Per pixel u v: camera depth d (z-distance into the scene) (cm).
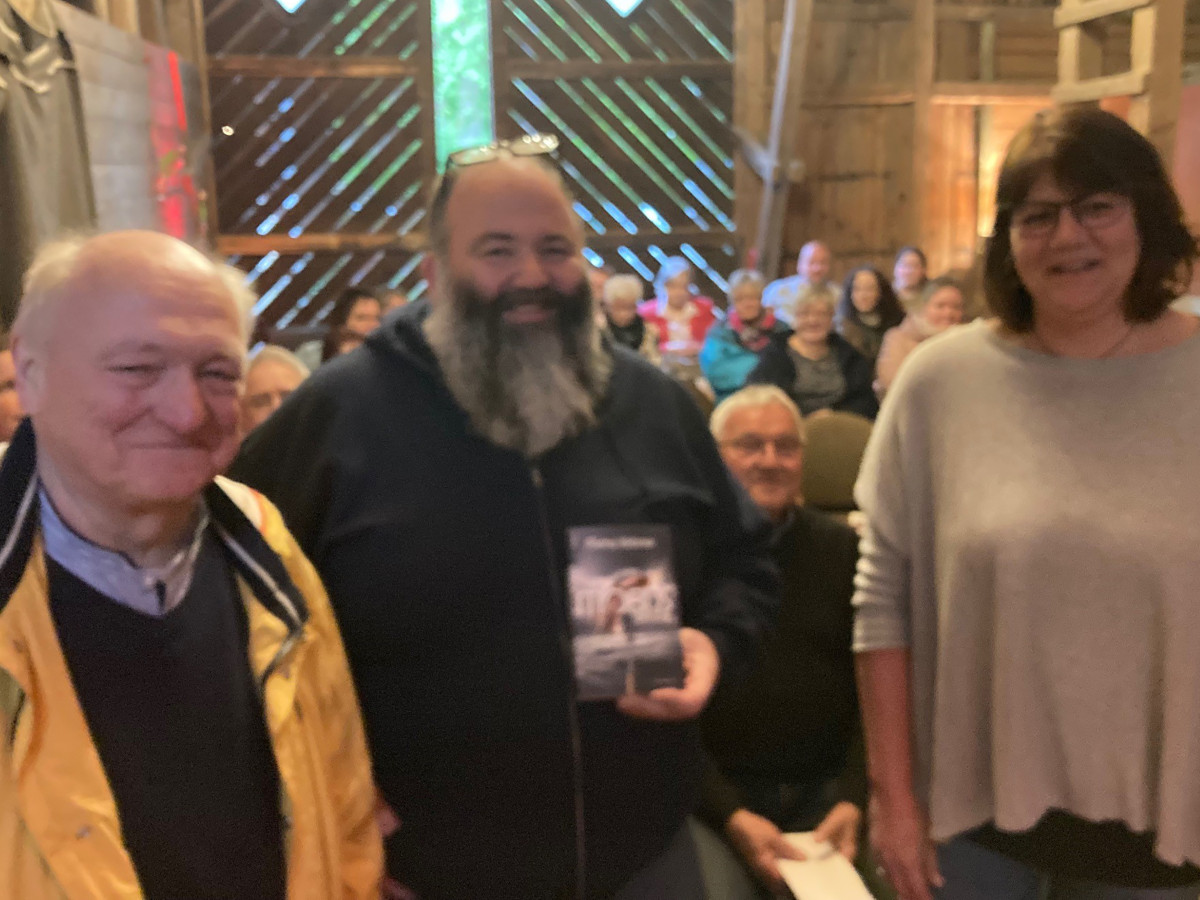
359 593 115
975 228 681
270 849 92
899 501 141
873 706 144
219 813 88
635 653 117
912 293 569
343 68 605
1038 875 137
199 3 578
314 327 623
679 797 130
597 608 116
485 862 117
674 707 117
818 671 186
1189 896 130
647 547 119
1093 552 119
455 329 118
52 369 81
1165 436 119
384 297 404
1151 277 121
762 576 141
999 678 125
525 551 117
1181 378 120
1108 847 126
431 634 115
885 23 657
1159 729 119
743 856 176
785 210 671
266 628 94
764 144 648
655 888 128
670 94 650
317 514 117
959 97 662
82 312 80
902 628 142
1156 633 118
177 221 447
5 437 209
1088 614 120
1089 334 125
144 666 86
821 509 257
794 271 678
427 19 609
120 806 83
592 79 639
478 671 115
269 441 122
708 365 496
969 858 138
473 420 117
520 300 117
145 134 401
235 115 600
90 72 333
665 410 134
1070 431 123
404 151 622
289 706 93
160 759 85
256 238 608
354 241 620
